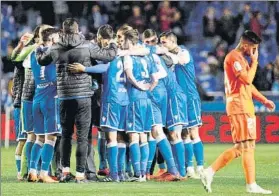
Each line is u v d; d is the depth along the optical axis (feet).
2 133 120.37
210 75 151.74
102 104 69.36
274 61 154.40
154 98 70.54
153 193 60.85
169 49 72.49
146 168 71.36
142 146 70.44
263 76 142.41
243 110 59.11
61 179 68.59
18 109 73.31
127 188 63.98
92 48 66.80
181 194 60.44
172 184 67.67
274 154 103.45
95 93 71.72
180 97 72.64
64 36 66.28
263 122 123.34
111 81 68.90
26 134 72.79
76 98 66.23
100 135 75.72
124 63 68.80
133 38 69.36
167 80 71.92
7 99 133.18
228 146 118.32
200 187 65.21
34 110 69.56
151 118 70.38
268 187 66.23
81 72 66.13
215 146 118.52
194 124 75.05
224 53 156.35
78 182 67.97
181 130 73.56
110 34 67.87
